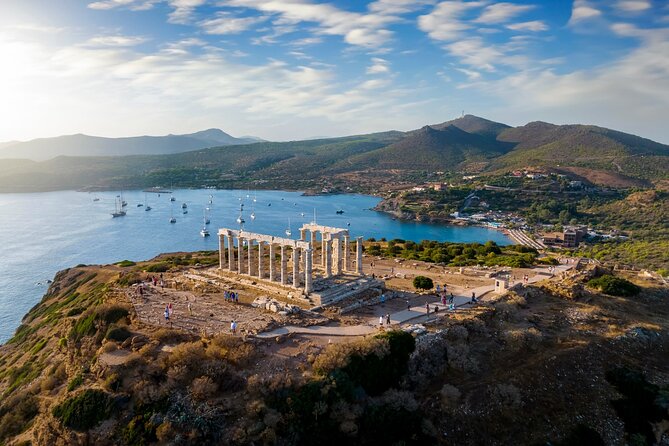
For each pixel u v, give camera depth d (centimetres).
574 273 9806
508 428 5309
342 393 4972
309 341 5947
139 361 5134
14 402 5816
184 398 4703
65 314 8975
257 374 5103
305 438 4625
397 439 4884
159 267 10331
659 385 6372
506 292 8312
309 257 7569
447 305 7569
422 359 5884
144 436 4409
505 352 6450
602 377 6356
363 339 5747
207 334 5869
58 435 4709
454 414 5272
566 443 5316
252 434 4425
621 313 8131
